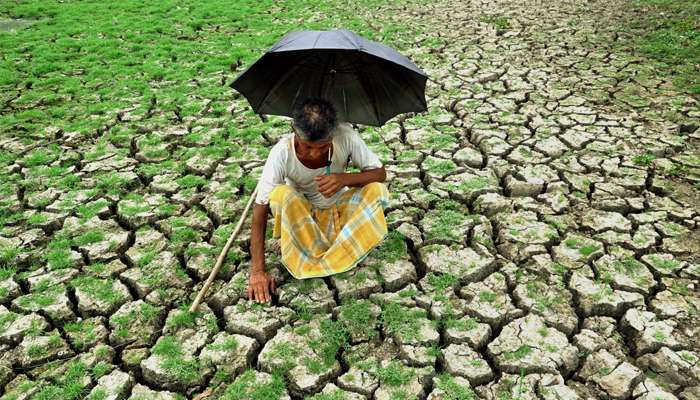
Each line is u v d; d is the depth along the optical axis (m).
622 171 4.16
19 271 3.37
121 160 4.58
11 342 2.83
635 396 2.49
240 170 4.39
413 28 8.43
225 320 2.98
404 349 2.74
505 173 4.21
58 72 6.64
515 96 5.66
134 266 3.38
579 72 6.23
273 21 9.14
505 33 7.96
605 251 3.39
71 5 10.02
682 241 3.42
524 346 2.74
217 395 2.58
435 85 6.02
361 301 3.04
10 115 5.41
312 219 3.04
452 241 3.49
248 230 3.62
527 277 3.21
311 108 2.59
